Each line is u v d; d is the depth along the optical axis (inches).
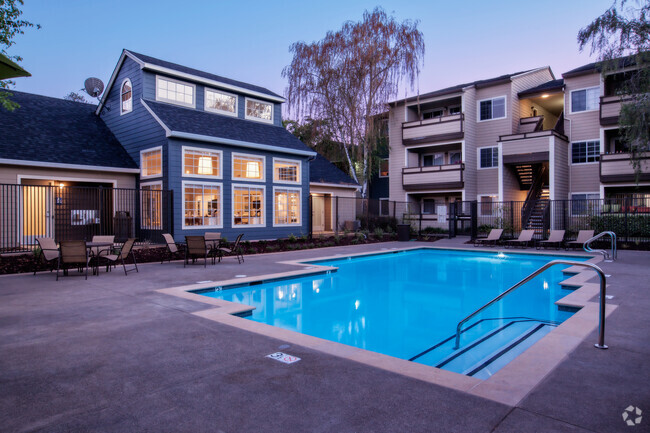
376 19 892.6
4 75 92.8
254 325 201.6
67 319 211.9
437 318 273.6
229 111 711.1
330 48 909.2
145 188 610.9
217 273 385.4
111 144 643.5
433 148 1017.5
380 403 114.1
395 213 996.6
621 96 639.8
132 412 108.9
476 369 173.6
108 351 160.9
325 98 965.8
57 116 645.3
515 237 804.0
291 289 364.8
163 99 626.8
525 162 825.5
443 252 660.1
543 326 244.2
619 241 666.2
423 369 142.0
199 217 598.9
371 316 279.1
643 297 266.2
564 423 101.6
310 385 127.3
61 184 585.3
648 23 523.5
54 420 104.2
